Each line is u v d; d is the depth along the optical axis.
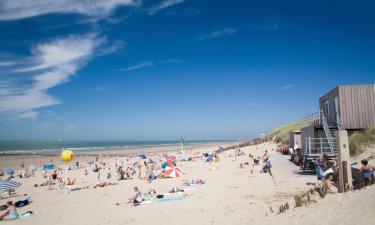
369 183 10.85
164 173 27.08
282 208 10.24
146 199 17.14
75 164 49.56
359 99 24.64
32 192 24.56
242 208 12.39
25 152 96.56
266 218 9.87
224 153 48.50
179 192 18.45
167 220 12.18
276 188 16.30
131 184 24.77
